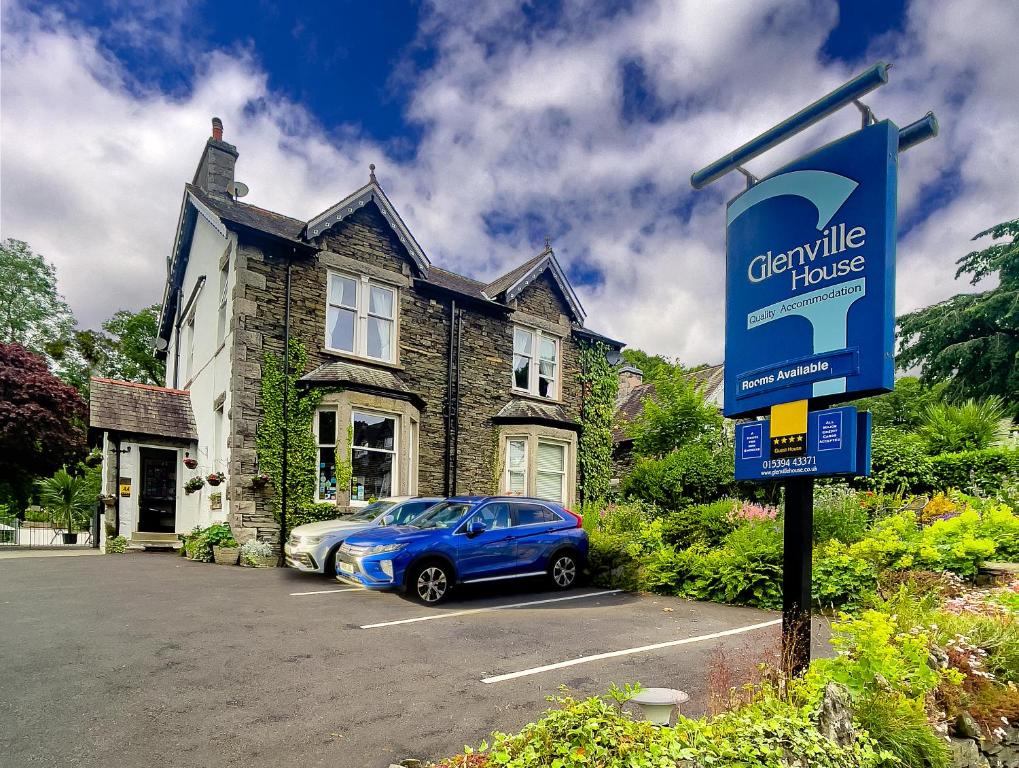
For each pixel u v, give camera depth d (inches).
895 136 155.1
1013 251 890.7
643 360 1114.1
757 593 329.1
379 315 587.8
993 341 871.1
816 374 165.3
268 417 499.2
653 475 593.6
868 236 155.8
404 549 335.0
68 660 213.6
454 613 308.8
